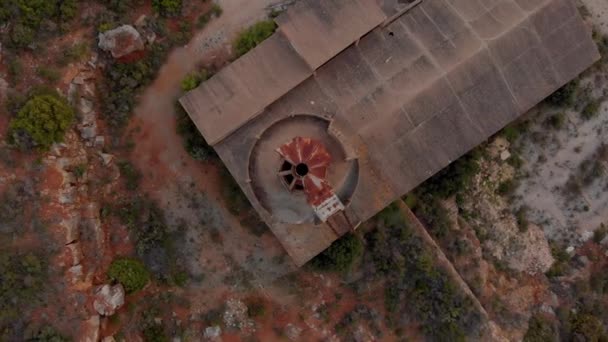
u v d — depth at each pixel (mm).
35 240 32625
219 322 36500
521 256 41656
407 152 35062
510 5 35469
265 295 37188
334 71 34938
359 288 37312
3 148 32125
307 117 34344
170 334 36125
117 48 34719
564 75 36000
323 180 30906
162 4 35625
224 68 34531
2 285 31562
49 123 31953
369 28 34281
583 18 39594
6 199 32094
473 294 39656
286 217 33906
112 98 35688
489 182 40656
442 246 39562
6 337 31562
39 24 33531
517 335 40500
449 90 34812
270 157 34062
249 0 37312
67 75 33969
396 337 37938
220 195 36969
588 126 40469
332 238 34531
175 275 36281
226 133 33625
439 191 39281
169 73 36594
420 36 35312
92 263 34312
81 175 34531
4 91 32656
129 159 36406
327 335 37219
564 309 41594
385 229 37594
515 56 35188
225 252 37094
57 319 32625
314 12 34469
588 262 42312
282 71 34250
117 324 34688
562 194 41594
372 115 34656
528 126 40219
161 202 36688
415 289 38031
